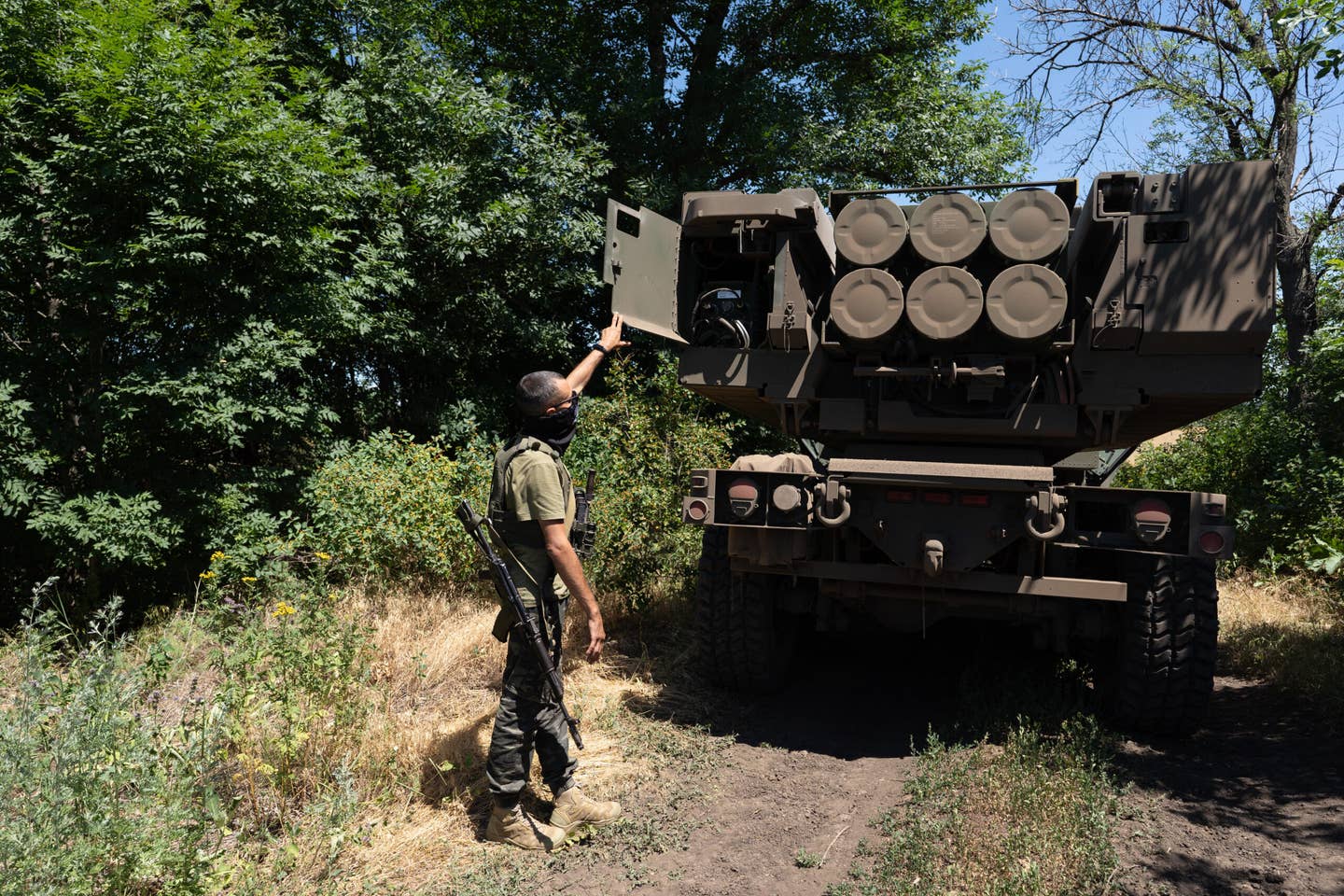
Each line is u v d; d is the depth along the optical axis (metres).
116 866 2.48
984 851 2.97
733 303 4.60
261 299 7.61
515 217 10.51
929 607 4.51
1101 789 3.46
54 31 6.99
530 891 2.86
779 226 4.39
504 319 11.24
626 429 7.14
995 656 5.55
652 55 16.12
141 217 6.98
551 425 3.25
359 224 10.12
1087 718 4.16
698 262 4.83
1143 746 4.09
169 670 4.65
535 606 3.14
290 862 2.82
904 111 14.90
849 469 4.04
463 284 11.10
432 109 10.55
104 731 2.60
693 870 3.00
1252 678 5.26
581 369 3.53
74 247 6.62
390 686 4.58
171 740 3.11
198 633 5.49
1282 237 12.24
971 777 3.61
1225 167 3.76
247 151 7.13
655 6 15.74
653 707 4.59
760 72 16.00
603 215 13.16
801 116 14.39
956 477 3.89
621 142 13.94
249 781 3.15
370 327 8.82
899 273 4.45
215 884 2.64
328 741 3.59
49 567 7.43
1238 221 3.75
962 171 14.53
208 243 7.16
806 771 3.89
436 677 4.77
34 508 6.32
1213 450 10.02
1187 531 3.60
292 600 5.17
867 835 3.24
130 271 6.71
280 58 8.95
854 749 4.17
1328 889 2.77
